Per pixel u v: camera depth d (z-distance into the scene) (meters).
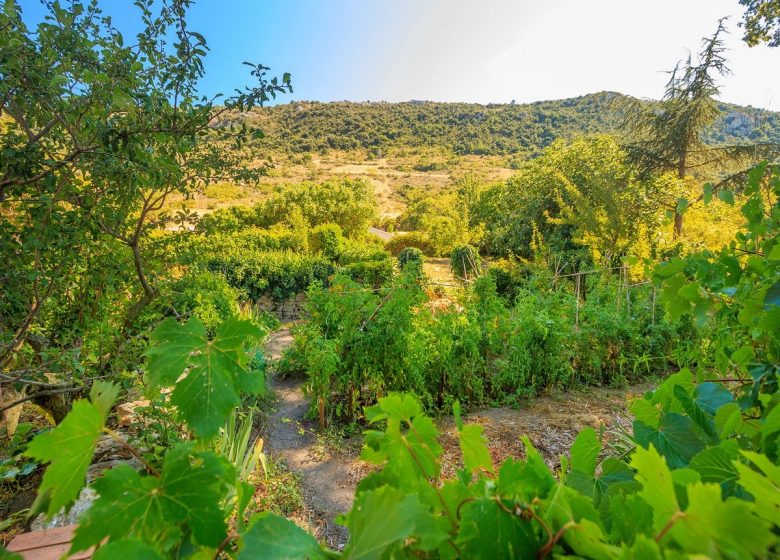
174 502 0.40
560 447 3.52
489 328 5.04
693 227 6.92
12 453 2.15
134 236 2.53
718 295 1.15
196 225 2.88
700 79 10.26
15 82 1.83
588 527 0.34
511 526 0.38
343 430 3.94
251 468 2.78
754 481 0.34
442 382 4.51
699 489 0.30
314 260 10.34
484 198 21.86
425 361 4.21
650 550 0.30
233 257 9.08
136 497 0.39
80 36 2.03
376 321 4.20
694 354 2.12
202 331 0.56
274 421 4.21
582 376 5.27
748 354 0.94
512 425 3.96
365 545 0.35
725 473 0.50
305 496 2.96
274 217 24.44
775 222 1.22
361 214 26.39
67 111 1.95
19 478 2.44
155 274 2.90
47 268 2.29
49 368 2.22
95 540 0.37
